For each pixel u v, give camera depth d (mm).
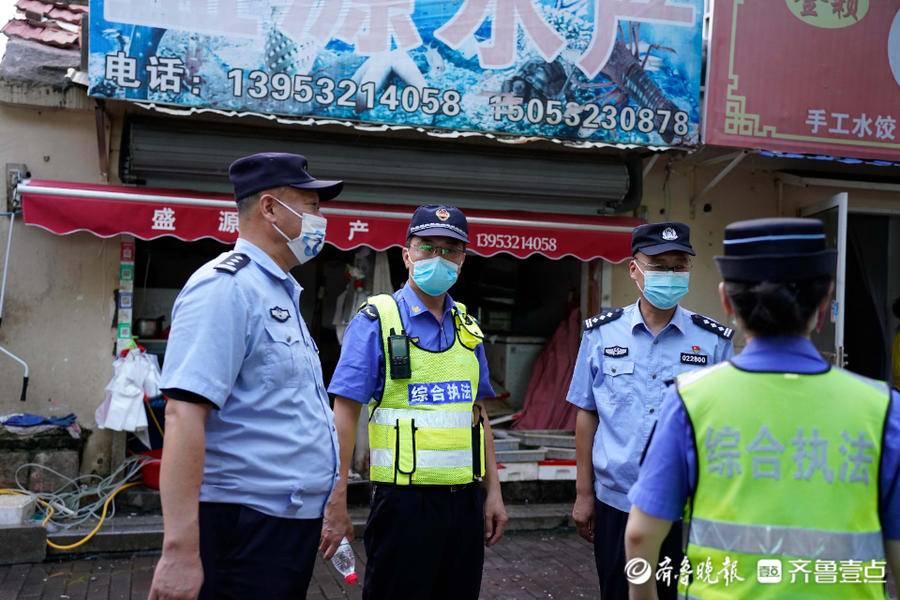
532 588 5035
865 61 6293
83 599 4625
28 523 5297
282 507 2441
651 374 3336
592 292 7215
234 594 2400
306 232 2623
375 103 5637
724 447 1842
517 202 6586
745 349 1947
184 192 5719
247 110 5434
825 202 6785
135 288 7176
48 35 5953
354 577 3266
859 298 8172
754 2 6098
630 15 5996
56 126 5949
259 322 2447
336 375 3143
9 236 5898
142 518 5734
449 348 3219
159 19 5254
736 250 1900
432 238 3166
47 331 5973
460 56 5750
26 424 5777
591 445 3568
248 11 5398
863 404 1819
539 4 5848
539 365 7578
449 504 3111
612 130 6020
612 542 3256
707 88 6086
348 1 5547
